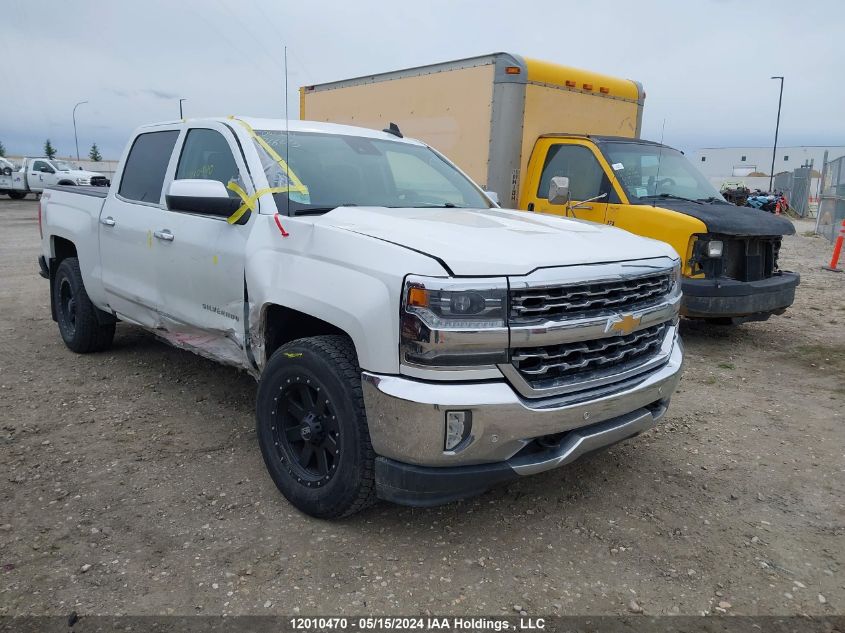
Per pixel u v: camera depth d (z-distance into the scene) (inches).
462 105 324.8
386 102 368.2
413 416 112.3
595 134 331.6
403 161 184.7
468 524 135.6
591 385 124.7
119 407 191.8
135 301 193.8
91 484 146.9
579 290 120.7
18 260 483.5
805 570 123.6
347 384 122.4
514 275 114.2
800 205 1362.0
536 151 314.7
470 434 113.0
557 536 132.3
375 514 138.2
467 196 187.5
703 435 185.2
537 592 115.1
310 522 134.0
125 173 207.6
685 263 260.1
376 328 116.1
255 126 166.7
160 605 108.8
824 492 153.5
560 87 321.1
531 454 121.8
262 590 113.3
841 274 499.5
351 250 123.8
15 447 164.2
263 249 142.3
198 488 146.3
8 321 292.5
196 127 179.5
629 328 128.3
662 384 138.6
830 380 236.8
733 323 271.1
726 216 260.1
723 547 130.3
